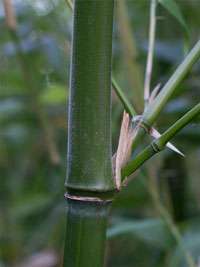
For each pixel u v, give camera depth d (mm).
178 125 420
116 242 1116
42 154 1267
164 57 956
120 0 890
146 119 442
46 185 1215
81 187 408
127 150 429
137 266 1072
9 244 1161
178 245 737
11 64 1154
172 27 1020
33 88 1011
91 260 414
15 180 1329
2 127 1260
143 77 968
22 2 1111
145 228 773
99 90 404
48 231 1088
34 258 1089
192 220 927
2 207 1224
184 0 1082
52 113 1144
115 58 1065
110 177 413
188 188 1131
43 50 1107
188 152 1064
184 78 454
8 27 905
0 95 1119
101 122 407
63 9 1121
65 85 1073
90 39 397
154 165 903
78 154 410
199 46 457
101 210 412
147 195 965
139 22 1134
